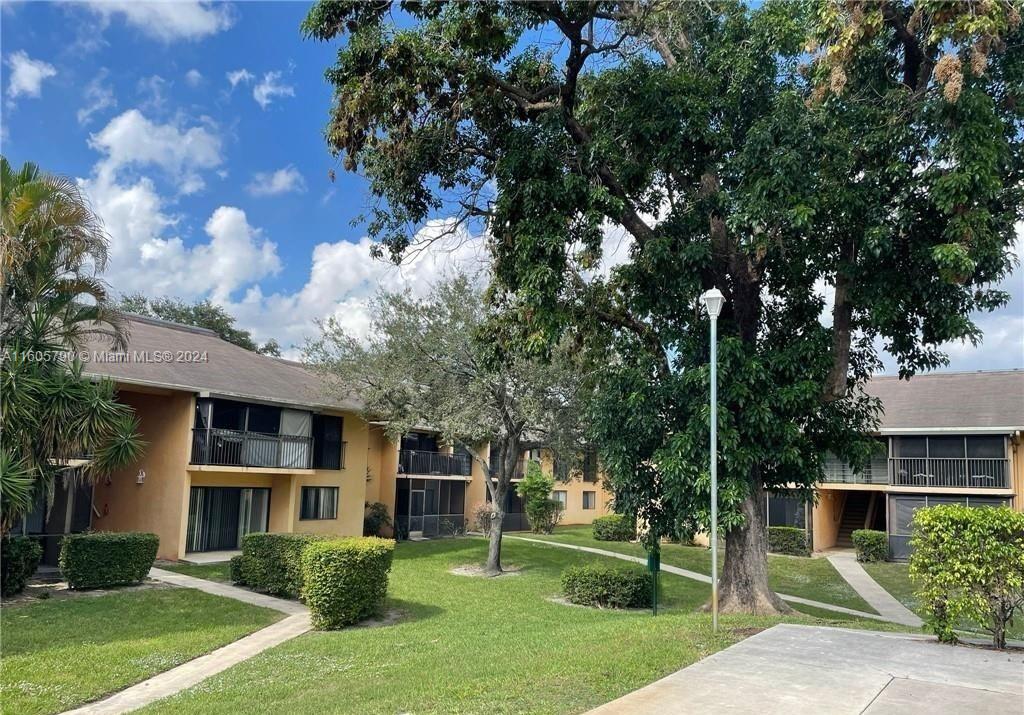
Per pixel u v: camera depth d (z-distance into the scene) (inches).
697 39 512.1
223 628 507.5
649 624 420.8
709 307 405.1
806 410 479.5
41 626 478.9
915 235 434.6
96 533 659.4
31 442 522.9
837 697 246.1
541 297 447.5
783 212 420.8
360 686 333.7
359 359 848.9
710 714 228.4
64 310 562.9
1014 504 991.6
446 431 824.3
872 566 1015.6
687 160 482.9
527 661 339.6
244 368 962.1
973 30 345.1
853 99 444.1
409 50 434.9
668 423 503.8
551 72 522.0
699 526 510.3
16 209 503.8
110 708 341.1
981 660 300.7
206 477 857.5
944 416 1062.4
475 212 544.1
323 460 1009.5
